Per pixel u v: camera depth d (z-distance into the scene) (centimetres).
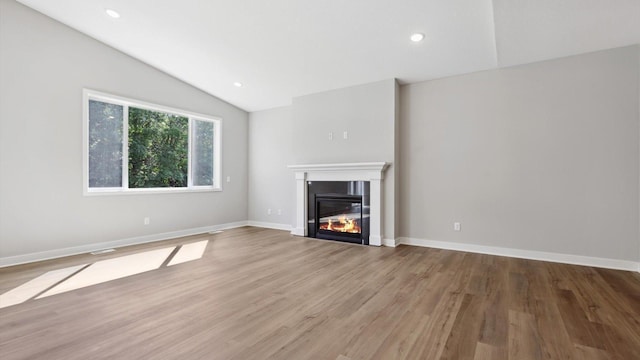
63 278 307
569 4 264
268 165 651
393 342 187
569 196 367
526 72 393
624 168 340
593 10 272
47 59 385
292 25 357
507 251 402
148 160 505
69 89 405
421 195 465
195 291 272
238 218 657
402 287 284
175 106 533
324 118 531
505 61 388
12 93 359
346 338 192
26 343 183
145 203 491
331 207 518
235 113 650
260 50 421
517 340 190
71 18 386
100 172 443
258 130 667
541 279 306
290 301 251
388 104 467
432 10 307
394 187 461
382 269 341
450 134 443
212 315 224
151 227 500
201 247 452
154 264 360
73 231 409
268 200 650
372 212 468
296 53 419
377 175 462
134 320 215
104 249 436
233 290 275
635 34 313
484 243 418
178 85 538
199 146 586
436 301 251
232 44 413
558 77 374
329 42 384
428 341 188
